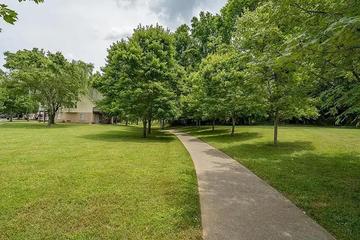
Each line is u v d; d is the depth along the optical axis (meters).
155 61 22.19
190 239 4.81
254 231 5.11
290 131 24.48
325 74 8.05
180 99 24.55
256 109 19.02
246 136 22.72
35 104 65.94
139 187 7.71
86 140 20.39
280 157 12.91
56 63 44.19
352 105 7.41
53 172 9.34
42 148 15.31
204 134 28.03
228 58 24.11
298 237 4.88
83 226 5.29
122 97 23.59
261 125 37.53
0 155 12.76
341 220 5.61
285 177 9.11
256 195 7.29
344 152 13.77
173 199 6.75
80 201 6.55
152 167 10.48
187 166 10.86
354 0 4.95
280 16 6.61
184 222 5.45
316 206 6.43
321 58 5.93
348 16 4.66
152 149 15.70
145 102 23.02
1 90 53.81
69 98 45.97
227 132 27.86
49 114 43.75
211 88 25.09
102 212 5.92
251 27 13.72
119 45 27.19
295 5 6.14
